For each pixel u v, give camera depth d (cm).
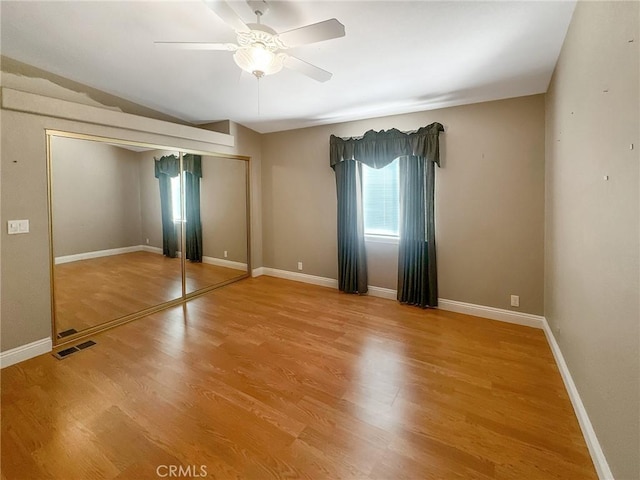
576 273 185
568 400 197
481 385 214
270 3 188
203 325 316
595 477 143
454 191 339
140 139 326
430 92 305
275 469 150
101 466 151
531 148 298
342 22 203
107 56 262
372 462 153
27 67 270
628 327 115
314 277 462
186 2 199
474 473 146
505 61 242
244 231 484
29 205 251
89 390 210
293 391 209
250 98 342
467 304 342
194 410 191
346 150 396
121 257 340
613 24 127
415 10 190
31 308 254
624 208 119
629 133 113
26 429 175
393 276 393
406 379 222
